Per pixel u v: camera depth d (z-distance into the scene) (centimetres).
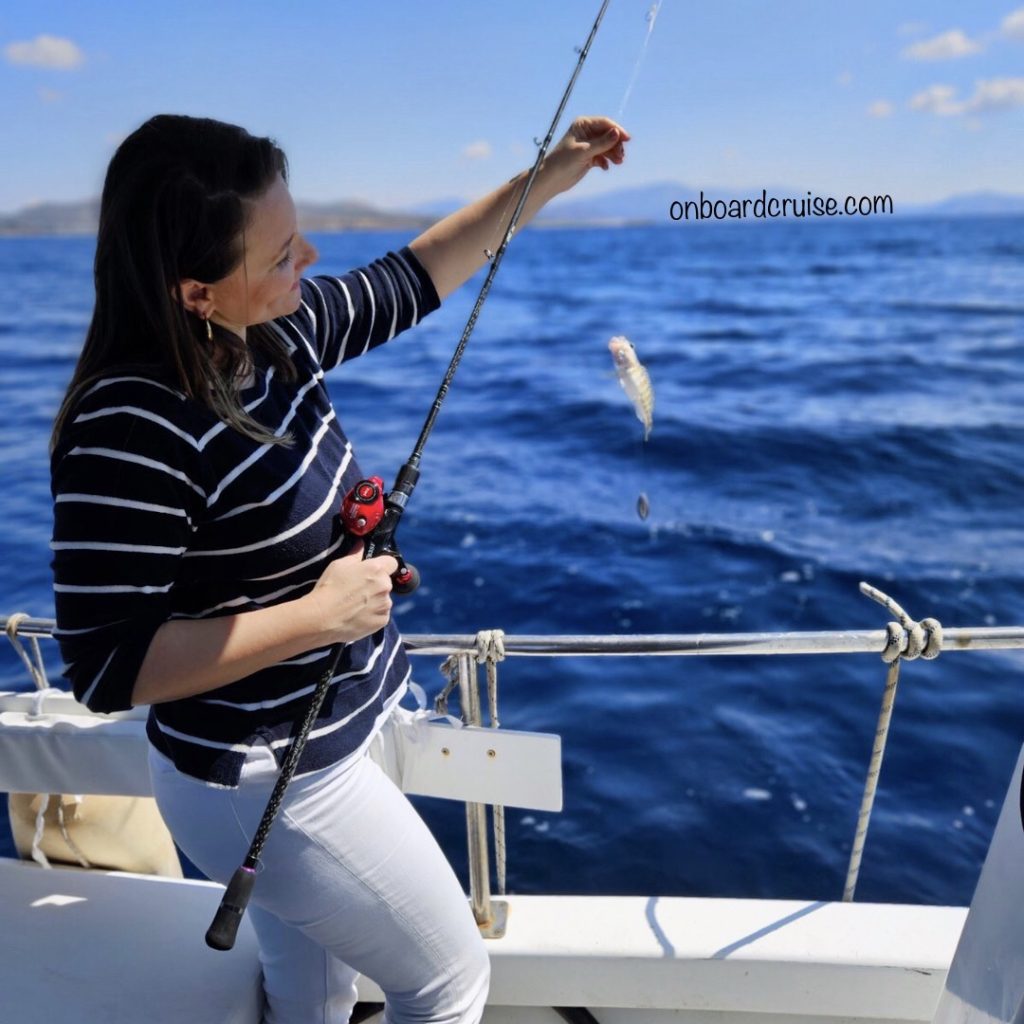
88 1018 144
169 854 189
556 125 159
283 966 145
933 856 344
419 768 161
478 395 1148
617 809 371
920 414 972
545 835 359
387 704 132
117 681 105
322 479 119
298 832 119
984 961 127
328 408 129
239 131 106
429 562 630
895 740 407
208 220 102
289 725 117
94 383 105
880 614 547
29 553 689
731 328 1603
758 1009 162
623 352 182
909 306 1772
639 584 589
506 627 543
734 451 855
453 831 357
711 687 449
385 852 123
